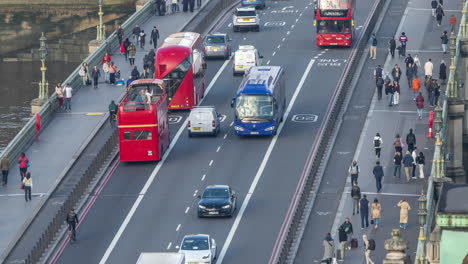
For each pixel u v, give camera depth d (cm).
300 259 19550
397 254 11456
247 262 19262
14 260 19800
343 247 19288
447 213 11569
